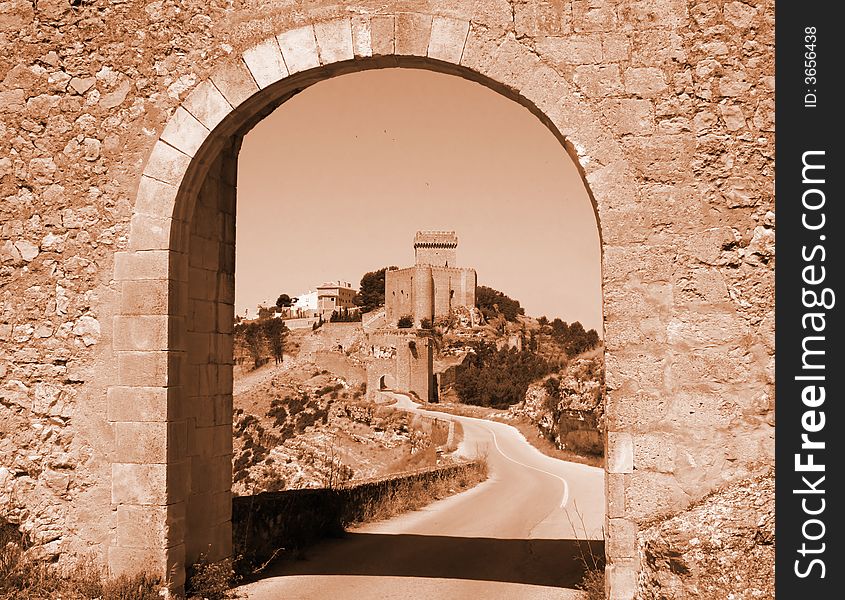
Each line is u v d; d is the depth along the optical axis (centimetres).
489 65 784
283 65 812
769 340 743
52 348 824
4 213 846
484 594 858
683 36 775
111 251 823
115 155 834
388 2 801
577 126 772
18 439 820
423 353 8756
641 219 759
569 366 4472
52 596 761
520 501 1903
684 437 739
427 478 2003
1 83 862
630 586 725
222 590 842
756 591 639
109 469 803
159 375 800
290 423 6062
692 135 765
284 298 15875
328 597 839
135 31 845
